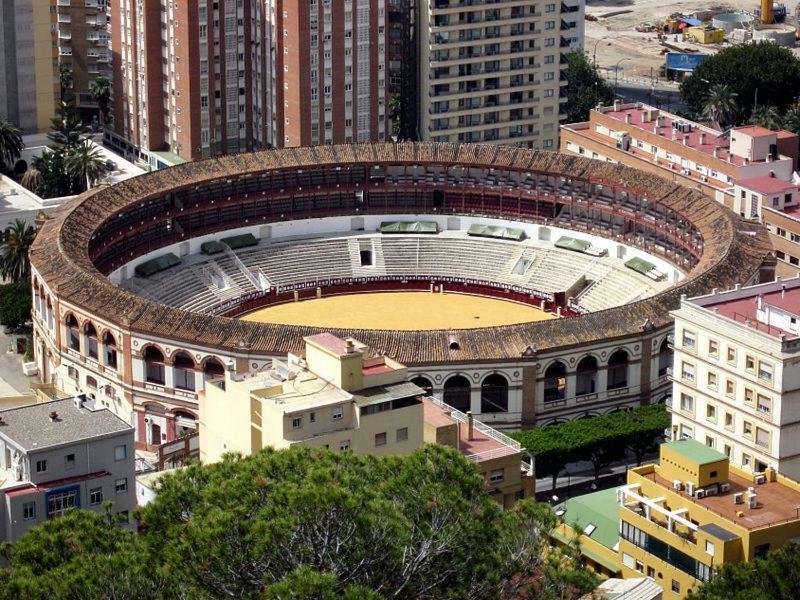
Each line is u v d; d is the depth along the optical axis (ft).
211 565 456.86
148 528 483.92
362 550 462.19
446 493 481.87
